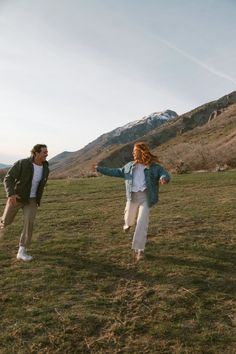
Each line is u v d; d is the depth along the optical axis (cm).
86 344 506
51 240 891
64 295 623
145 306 593
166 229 967
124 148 17000
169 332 530
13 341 511
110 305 598
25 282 667
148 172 746
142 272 706
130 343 509
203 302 604
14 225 1040
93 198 1484
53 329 534
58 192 1656
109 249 823
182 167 2428
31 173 737
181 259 765
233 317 567
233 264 745
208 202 1288
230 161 2905
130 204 764
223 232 937
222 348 499
